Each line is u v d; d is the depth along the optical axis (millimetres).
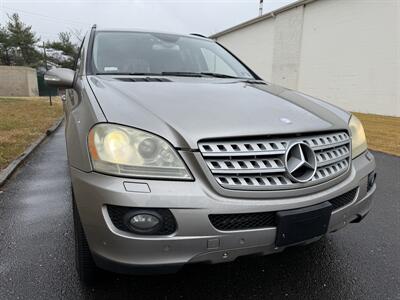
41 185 4062
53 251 2557
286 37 18109
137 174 1617
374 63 12773
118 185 1593
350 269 2400
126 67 2869
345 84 14289
